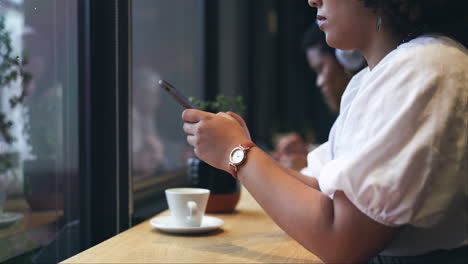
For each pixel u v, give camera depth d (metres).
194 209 1.06
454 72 0.76
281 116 4.39
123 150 1.16
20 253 0.99
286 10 4.39
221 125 0.89
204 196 1.09
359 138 0.77
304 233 0.77
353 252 0.74
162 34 2.00
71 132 1.16
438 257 0.82
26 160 1.02
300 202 0.78
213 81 2.41
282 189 0.80
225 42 2.87
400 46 0.83
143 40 1.83
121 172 1.16
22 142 1.01
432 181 0.71
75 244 1.17
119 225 1.16
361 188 0.71
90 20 1.13
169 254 0.88
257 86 3.66
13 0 0.97
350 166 0.72
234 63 3.15
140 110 1.82
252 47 3.56
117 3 1.14
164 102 2.02
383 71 0.79
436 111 0.73
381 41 0.89
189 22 2.29
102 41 1.14
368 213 0.72
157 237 1.02
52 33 1.12
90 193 1.15
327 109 4.81
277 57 4.32
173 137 2.10
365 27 0.88
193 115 0.91
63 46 1.15
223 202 1.31
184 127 0.93
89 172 1.15
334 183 0.74
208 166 1.31
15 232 0.98
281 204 0.79
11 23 0.97
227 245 0.96
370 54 0.91
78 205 1.17
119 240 0.99
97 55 1.13
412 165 0.71
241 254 0.89
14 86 0.98
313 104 4.87
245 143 0.86
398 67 0.77
